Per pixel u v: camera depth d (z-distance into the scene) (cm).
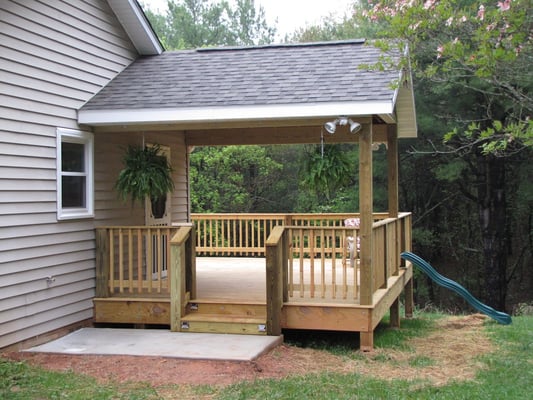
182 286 726
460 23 593
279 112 684
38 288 669
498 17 511
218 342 664
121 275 761
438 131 1548
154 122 727
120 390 517
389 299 804
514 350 718
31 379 545
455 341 781
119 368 579
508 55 509
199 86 774
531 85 1205
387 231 805
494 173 1644
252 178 2192
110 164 812
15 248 634
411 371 614
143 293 771
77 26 751
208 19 2600
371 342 688
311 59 833
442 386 554
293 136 973
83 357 617
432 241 1864
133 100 748
